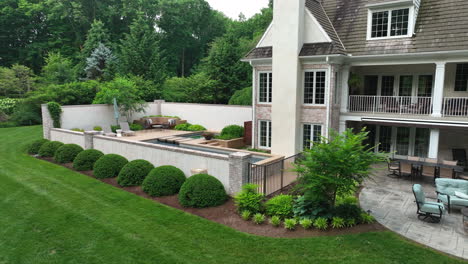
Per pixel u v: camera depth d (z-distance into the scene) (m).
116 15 48.19
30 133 24.94
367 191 12.47
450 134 16.72
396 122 15.74
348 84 17.02
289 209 9.54
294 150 16.80
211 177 11.18
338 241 8.10
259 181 12.05
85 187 12.71
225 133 20.91
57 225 9.30
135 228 9.10
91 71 37.28
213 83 34.06
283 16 16.28
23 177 13.98
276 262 7.29
